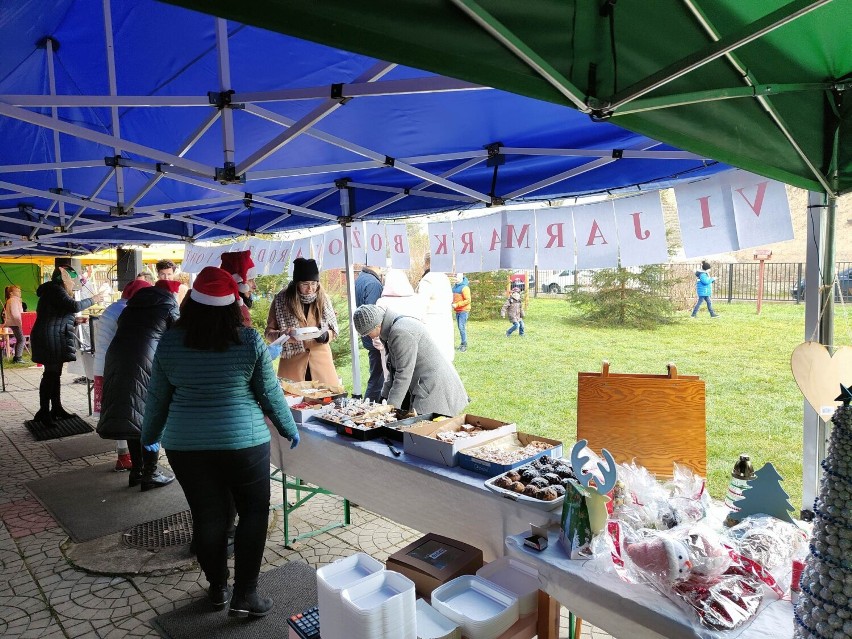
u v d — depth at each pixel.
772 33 1.43
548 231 3.35
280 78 2.84
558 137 3.29
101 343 4.77
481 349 10.38
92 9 2.44
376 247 5.02
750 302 9.62
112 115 3.06
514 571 1.91
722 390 6.93
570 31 1.08
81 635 2.65
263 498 2.61
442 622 1.63
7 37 2.54
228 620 2.66
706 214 2.65
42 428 6.31
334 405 3.48
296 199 5.29
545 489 1.95
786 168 1.73
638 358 8.48
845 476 1.11
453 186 3.58
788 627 1.31
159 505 4.14
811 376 1.74
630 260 3.00
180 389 2.45
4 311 11.77
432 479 2.34
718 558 1.38
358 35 0.86
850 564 1.07
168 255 10.17
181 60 2.76
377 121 3.13
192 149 3.80
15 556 3.43
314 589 2.92
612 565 1.55
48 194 3.91
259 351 2.48
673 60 1.26
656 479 2.07
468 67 0.97
